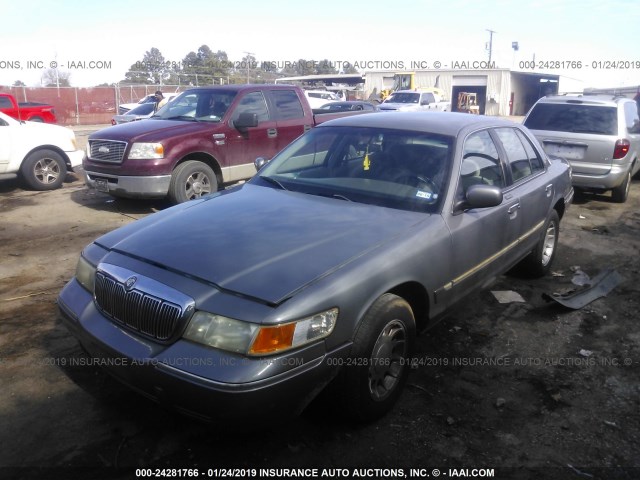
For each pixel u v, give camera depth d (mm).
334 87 41719
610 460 3020
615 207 9242
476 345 4285
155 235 3334
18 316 4598
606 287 5520
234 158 8727
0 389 3494
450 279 3732
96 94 31750
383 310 3092
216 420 2629
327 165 4328
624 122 8984
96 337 2998
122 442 3043
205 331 2682
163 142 7902
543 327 4625
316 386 2795
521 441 3158
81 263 3428
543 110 9461
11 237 7035
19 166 9828
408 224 3516
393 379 3324
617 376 3873
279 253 3045
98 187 8344
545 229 5473
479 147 4402
